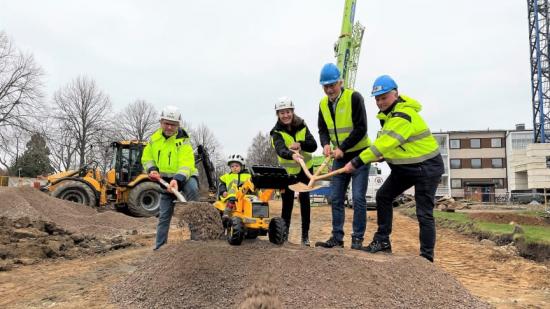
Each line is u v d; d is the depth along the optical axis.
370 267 4.74
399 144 5.36
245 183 5.76
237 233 5.36
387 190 5.88
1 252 8.50
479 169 55.53
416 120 5.52
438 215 18.33
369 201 24.73
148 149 7.11
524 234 10.29
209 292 4.82
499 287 6.41
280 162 6.61
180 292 4.89
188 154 6.99
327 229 14.41
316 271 4.68
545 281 6.75
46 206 14.24
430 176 5.57
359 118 5.83
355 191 6.04
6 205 12.98
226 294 4.75
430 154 5.59
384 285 4.57
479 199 47.31
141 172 18.27
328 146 6.13
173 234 12.15
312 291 4.46
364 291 4.48
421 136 5.58
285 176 5.63
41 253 8.85
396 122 5.37
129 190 18.09
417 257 5.23
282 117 6.23
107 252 9.69
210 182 20.91
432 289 4.70
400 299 4.46
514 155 44.25
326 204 34.56
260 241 5.84
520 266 7.93
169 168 6.99
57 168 50.78
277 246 5.57
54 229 11.18
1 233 9.86
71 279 6.88
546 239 9.54
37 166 54.66
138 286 5.35
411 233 13.88
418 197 5.66
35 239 9.99
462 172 55.78
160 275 5.23
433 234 5.64
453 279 5.09
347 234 13.11
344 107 5.91
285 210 6.49
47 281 6.77
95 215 14.82
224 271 4.99
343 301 4.37
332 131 6.16
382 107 5.85
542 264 8.59
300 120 6.42
